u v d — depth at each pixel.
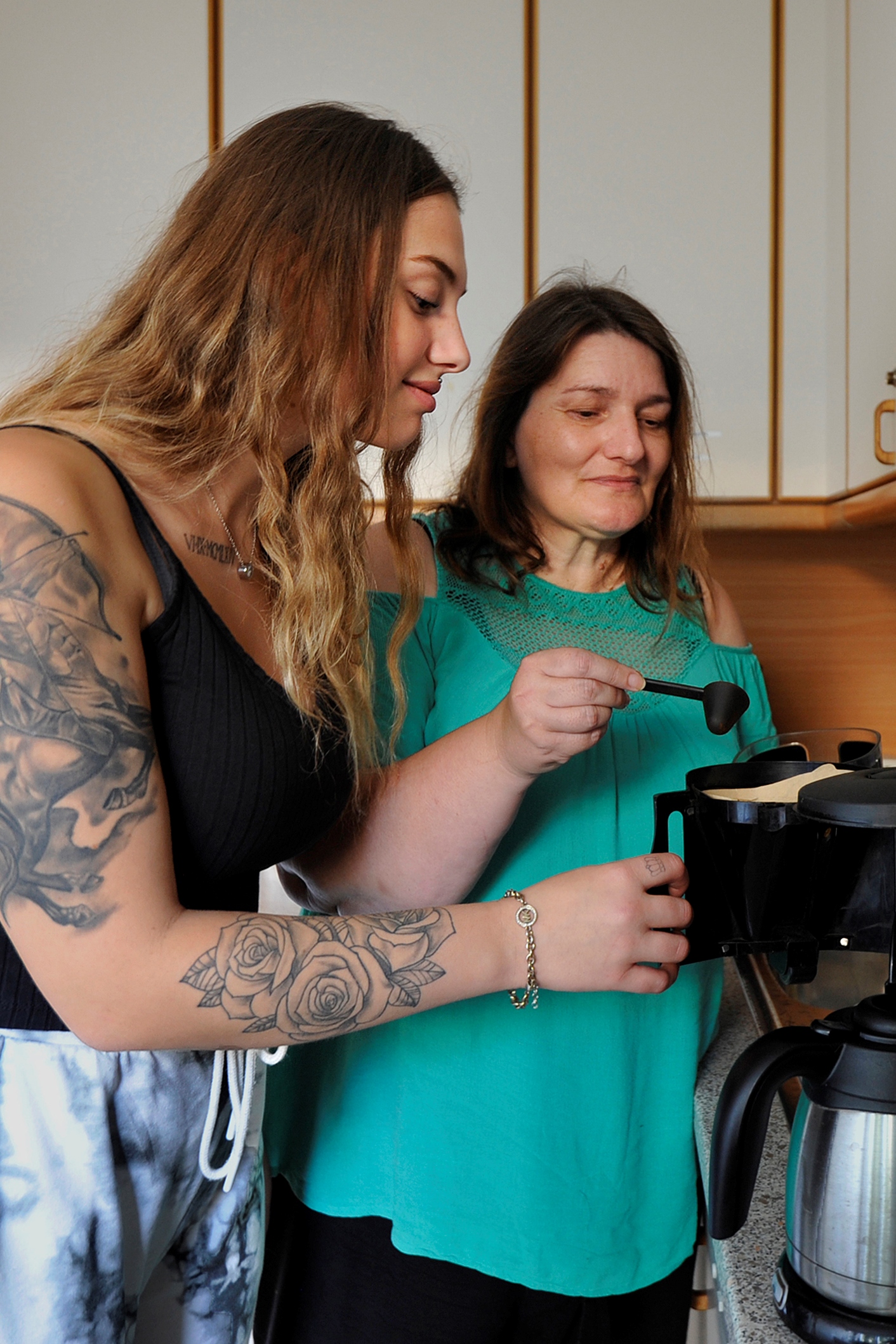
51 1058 0.68
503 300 1.99
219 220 0.72
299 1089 1.09
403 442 0.82
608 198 1.98
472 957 0.70
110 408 0.69
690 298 2.00
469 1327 1.01
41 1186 0.67
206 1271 0.81
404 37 1.95
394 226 0.73
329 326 0.72
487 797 0.88
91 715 0.58
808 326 2.00
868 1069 0.60
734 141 1.97
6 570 0.57
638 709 1.09
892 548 2.38
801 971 0.77
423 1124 0.99
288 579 0.75
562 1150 0.98
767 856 0.73
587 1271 0.97
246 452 0.74
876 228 1.72
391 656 0.96
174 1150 0.74
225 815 0.71
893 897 0.72
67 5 1.95
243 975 0.61
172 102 1.96
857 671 2.42
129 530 0.65
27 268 1.98
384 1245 1.04
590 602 1.13
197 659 0.68
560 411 1.04
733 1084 0.61
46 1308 0.68
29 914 0.57
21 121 1.97
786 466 2.03
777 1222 0.76
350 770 0.85
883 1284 0.60
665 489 1.13
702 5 1.95
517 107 1.96
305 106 0.77
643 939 0.74
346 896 0.98
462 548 1.14
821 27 1.94
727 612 1.24
